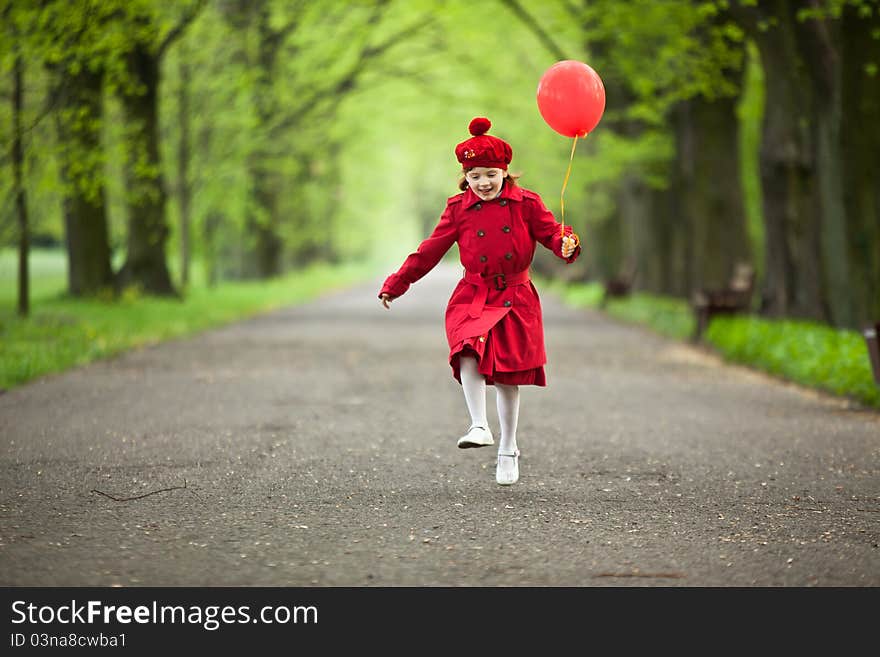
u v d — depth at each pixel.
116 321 42.91
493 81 72.62
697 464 16.62
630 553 11.39
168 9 51.34
